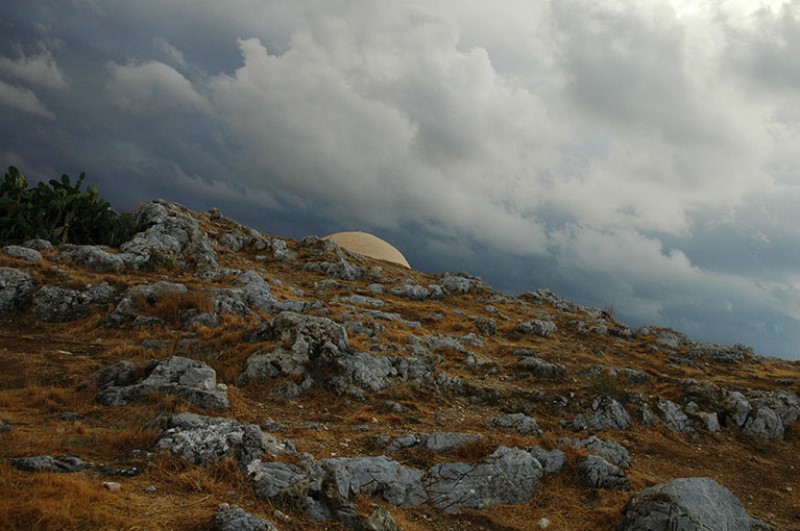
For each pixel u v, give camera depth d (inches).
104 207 1344.7
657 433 748.6
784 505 586.2
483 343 1142.3
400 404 700.7
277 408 636.7
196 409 547.5
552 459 526.3
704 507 410.3
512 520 431.2
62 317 869.8
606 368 970.1
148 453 400.8
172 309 904.3
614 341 1365.7
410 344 947.3
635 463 628.1
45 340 776.3
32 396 551.8
